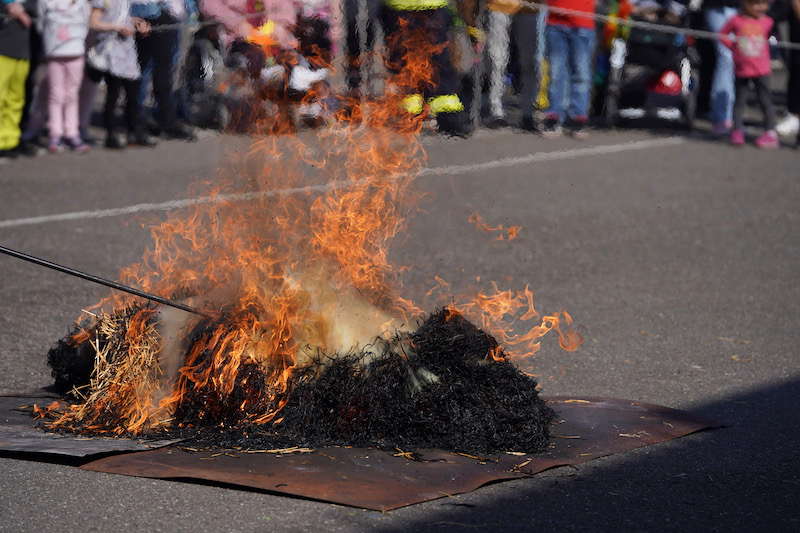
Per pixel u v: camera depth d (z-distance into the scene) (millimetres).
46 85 36688
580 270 23875
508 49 33906
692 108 43156
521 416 13188
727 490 12344
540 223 28328
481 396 13273
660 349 18422
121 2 35156
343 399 13273
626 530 11219
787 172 36438
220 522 11141
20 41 34656
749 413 15242
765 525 11430
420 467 12477
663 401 15781
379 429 13211
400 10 27797
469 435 13070
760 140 41094
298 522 11133
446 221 28047
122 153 36969
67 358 15047
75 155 36812
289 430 13297
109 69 36062
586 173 34969
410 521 11211
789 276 23781
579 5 35281
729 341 18969
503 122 35250
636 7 40156
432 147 35188
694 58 42656
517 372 13625
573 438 13742
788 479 12742
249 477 12031
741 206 31141
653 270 24031
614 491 12203
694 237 27375
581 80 36781
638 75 40406
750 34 40188
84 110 37969
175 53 35469
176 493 11805
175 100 36438
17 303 20391
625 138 40281
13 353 17516
